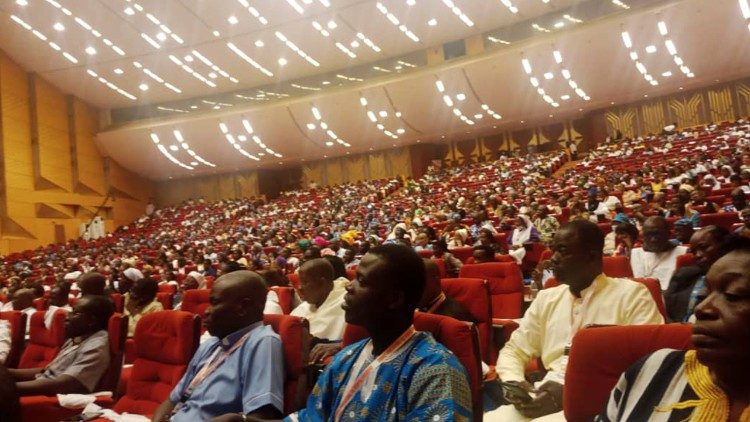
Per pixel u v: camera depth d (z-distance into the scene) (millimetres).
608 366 1870
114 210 31812
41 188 27578
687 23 20219
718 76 23875
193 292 5188
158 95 30562
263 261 11445
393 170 32438
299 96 27562
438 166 32344
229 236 21188
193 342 3396
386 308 1947
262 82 29984
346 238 13156
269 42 25781
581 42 21766
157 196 35469
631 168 18750
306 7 23266
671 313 3473
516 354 2900
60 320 4879
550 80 23891
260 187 35031
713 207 8344
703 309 1267
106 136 30672
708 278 1299
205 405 2766
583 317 2738
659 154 20328
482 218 11609
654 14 20172
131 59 26609
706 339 1241
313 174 34750
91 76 28031
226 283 2939
